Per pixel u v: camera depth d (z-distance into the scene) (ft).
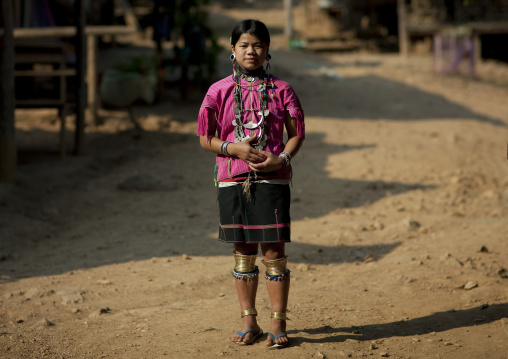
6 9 26.78
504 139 41.39
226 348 11.76
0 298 15.01
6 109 27.20
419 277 16.47
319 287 15.97
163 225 22.74
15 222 22.54
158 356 11.54
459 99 61.72
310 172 31.55
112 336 12.62
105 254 19.27
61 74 33.42
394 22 106.42
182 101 50.85
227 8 128.98
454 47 79.92
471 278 16.38
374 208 24.99
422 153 35.47
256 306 14.25
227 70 63.31
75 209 25.39
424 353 11.66
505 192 26.78
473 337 12.48
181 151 36.58
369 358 11.37
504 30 89.71
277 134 11.60
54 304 14.67
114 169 32.50
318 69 74.49
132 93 41.55
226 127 11.62
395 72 76.54
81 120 34.76
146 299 15.06
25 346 12.10
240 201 11.58
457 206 24.98
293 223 22.74
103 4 73.87
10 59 27.12
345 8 104.32
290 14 100.07
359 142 38.65
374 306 14.49
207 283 16.25
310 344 11.97
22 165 31.50
